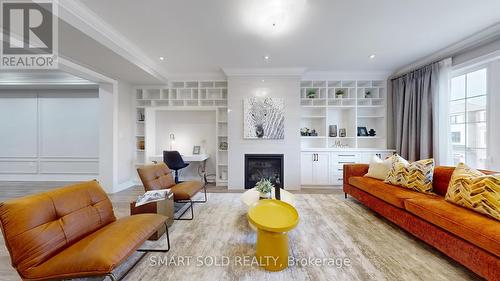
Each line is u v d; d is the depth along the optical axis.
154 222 1.84
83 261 1.29
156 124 5.35
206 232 2.39
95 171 5.12
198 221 2.71
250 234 2.34
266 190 2.57
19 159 5.15
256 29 2.79
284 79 4.47
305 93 4.90
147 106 4.93
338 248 2.05
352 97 4.89
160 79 4.45
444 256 1.90
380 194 2.67
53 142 5.14
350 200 3.62
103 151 4.23
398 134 4.41
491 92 3.00
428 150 3.74
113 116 4.24
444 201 2.12
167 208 2.52
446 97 3.46
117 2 2.21
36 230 1.37
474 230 1.56
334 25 2.70
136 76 4.18
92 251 1.35
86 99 5.11
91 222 1.72
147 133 4.92
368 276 1.64
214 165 5.29
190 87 4.94
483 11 2.41
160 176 3.11
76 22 2.29
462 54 3.28
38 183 4.88
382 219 2.77
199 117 5.32
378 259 1.86
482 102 3.13
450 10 2.39
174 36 2.99
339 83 4.93
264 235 1.74
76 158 5.12
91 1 2.19
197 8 2.32
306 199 3.67
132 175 4.89
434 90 3.62
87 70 3.64
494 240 1.43
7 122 5.13
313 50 3.50
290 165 4.46
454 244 1.71
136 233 1.62
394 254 1.94
